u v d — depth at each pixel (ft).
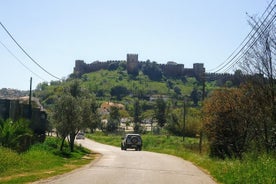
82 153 129.18
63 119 116.16
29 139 95.40
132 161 100.94
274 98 68.85
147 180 59.98
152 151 174.19
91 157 115.34
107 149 182.70
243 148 92.58
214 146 108.17
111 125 389.19
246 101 83.87
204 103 110.63
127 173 69.72
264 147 74.08
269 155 63.57
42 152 90.38
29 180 53.78
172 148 173.58
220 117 101.14
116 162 96.84
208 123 103.91
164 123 379.14
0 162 62.75
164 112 385.29
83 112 129.59
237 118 95.30
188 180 62.34
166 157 122.21
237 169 60.08
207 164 88.74
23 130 82.38
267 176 48.75
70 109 117.08
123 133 367.66
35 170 66.85
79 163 89.97
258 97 71.10
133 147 177.47
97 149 180.24
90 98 149.59
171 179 62.80
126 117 481.05
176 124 294.05
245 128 93.25
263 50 67.67
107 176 63.62
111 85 654.12
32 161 74.64
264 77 70.33
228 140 100.22
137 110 414.62
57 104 118.01
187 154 123.95
